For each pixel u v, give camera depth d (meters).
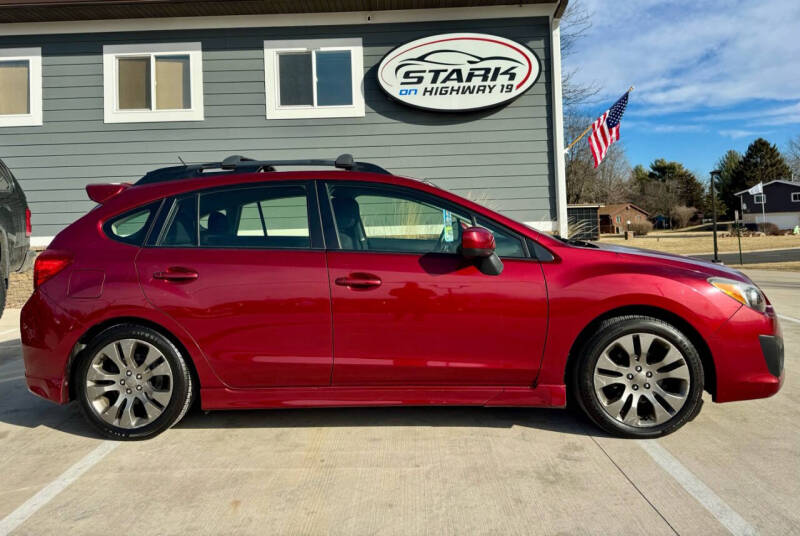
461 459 2.83
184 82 9.37
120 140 9.27
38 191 9.23
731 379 2.95
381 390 3.08
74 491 2.56
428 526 2.23
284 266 3.07
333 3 8.87
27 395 4.09
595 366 3.01
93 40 9.23
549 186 9.26
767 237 43.59
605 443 2.99
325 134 9.35
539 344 3.02
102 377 3.12
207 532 2.21
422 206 3.23
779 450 2.86
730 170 73.62
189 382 3.15
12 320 7.11
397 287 3.01
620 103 12.23
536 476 2.63
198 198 3.28
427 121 9.34
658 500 2.39
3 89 9.34
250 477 2.68
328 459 2.86
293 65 9.37
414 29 9.27
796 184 60.69
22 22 9.16
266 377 3.07
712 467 2.69
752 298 3.01
